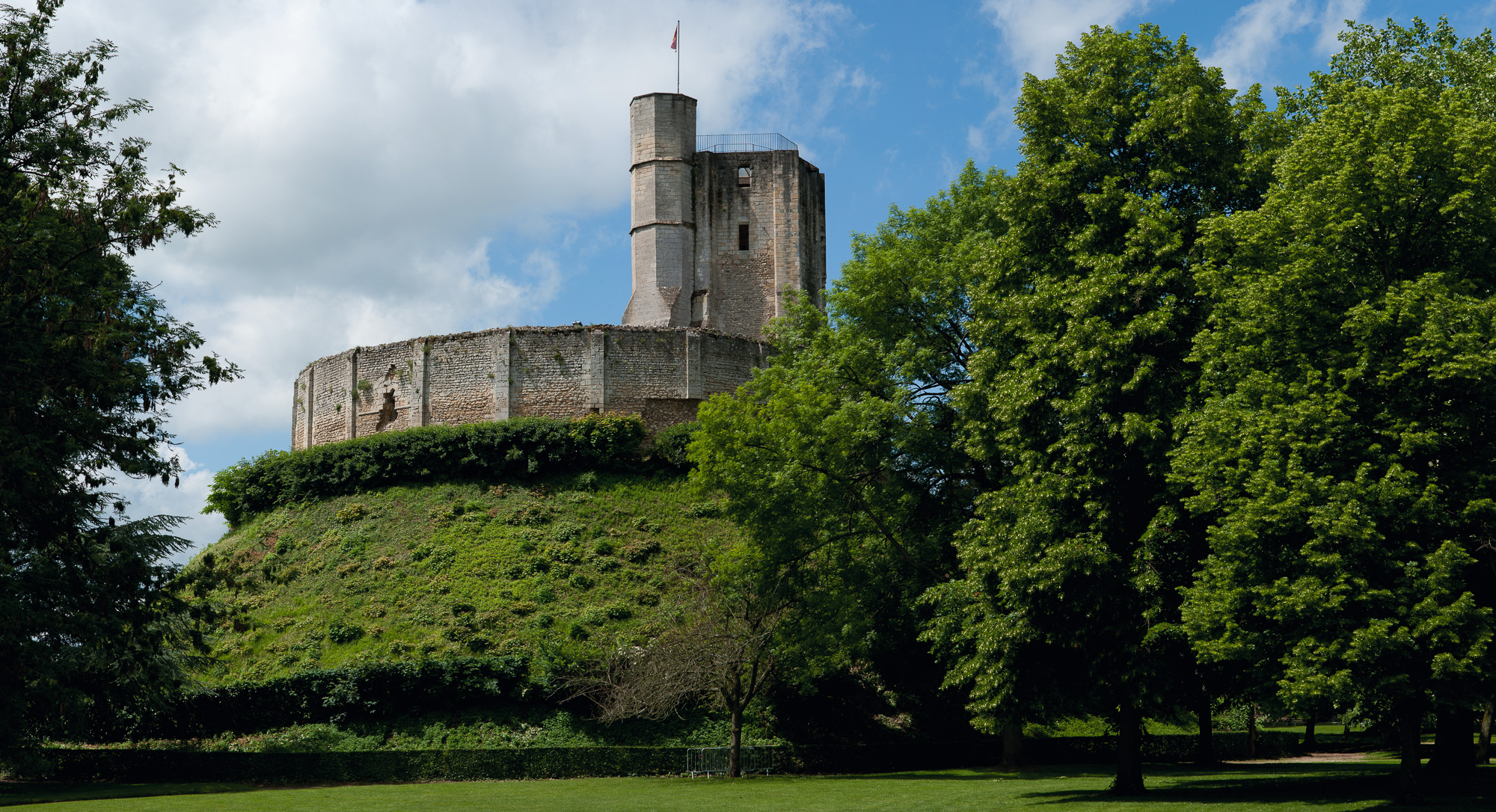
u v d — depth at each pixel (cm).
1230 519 1881
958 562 3038
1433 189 1897
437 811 2311
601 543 4825
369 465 5438
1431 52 2852
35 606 2480
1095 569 2156
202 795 2838
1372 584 1773
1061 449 2311
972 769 3522
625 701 3562
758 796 2558
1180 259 2216
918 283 3256
